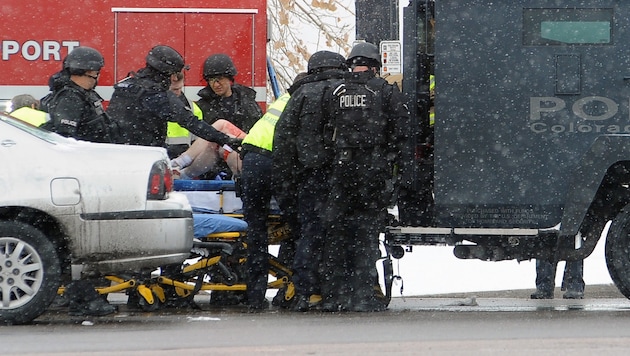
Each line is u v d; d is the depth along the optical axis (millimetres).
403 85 37750
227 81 43625
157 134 39000
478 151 36469
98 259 32438
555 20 36438
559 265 56531
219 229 37688
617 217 36656
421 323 31766
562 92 36375
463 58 36469
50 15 51594
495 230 36656
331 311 37406
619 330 29359
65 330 30547
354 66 36531
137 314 36594
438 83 36531
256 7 52031
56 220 32062
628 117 36312
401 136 36188
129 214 32500
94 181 32312
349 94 36062
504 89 36438
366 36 48812
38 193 31953
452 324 31344
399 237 38062
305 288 37625
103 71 51531
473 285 51000
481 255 37156
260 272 38219
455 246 37281
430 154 37781
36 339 28016
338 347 25219
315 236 37625
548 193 36406
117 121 38375
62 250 32969
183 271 37875
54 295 32094
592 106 36344
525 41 36406
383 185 36438
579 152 36344
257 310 38031
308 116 36719
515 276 54094
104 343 26812
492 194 36500
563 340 26516
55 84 36750
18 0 51562
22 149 32281
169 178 33562
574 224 36000
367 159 36188
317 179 37375
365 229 37031
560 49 36375
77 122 35938
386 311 37469
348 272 37531
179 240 33156
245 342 26672
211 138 38906
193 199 39344
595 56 36406
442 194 36594
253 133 38219
